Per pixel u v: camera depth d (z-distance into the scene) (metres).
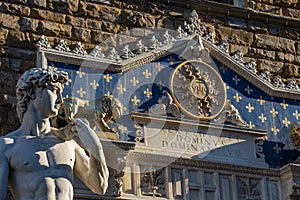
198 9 27.53
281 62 28.14
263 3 28.67
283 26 28.59
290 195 25.45
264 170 25.78
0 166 18.45
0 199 18.16
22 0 25.80
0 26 25.34
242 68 26.94
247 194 25.44
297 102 27.39
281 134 26.72
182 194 24.81
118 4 26.75
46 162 18.62
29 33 25.53
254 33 28.09
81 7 26.31
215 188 25.17
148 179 24.55
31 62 25.23
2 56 25.06
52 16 25.92
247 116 26.55
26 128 19.08
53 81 19.14
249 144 26.14
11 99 24.59
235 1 28.42
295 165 25.50
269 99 27.05
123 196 24.03
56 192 18.41
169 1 27.22
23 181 18.42
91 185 18.98
